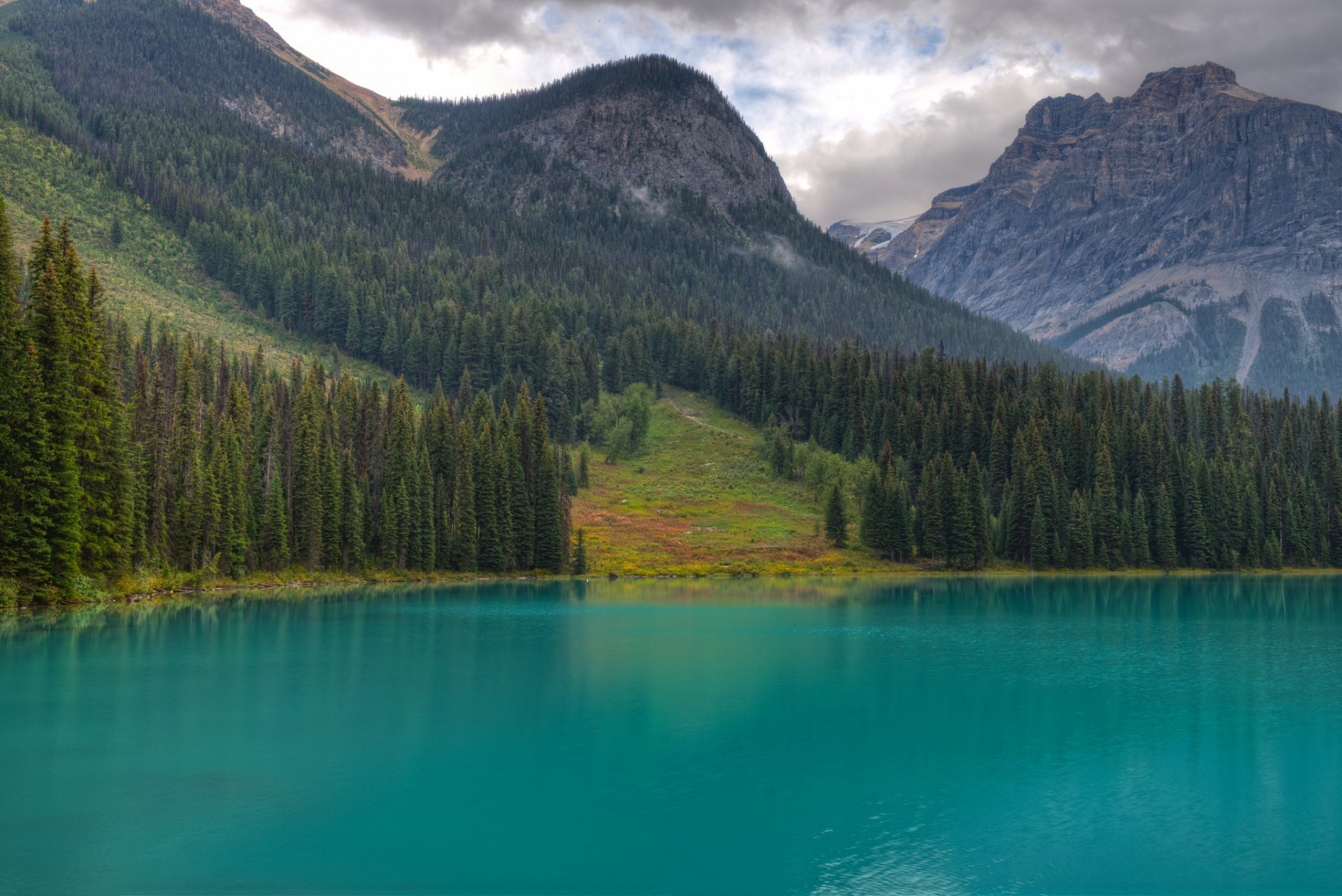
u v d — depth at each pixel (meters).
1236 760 42.81
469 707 51.09
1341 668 66.00
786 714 50.62
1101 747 44.69
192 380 121.81
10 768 38.69
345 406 156.00
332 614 90.62
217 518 109.06
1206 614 100.75
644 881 29.17
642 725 47.78
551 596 115.00
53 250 79.75
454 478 150.12
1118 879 30.08
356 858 30.47
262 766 39.69
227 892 27.69
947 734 46.88
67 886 27.78
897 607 105.88
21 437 74.25
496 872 29.59
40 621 73.12
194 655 64.00
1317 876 30.31
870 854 31.69
